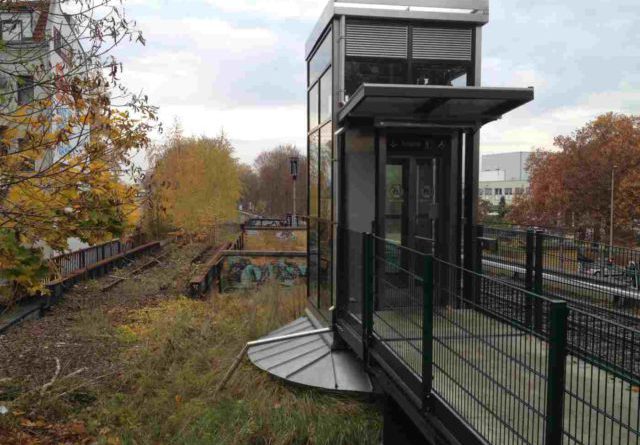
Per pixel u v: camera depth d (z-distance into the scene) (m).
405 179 7.84
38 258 5.27
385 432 5.75
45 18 6.02
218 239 39.28
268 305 11.96
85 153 6.09
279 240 40.44
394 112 7.11
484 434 3.44
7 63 5.91
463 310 3.84
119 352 10.89
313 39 9.11
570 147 48.19
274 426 6.17
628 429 2.36
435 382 4.27
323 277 8.61
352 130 7.60
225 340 10.38
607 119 46.81
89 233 6.19
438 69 7.86
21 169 5.90
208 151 40.25
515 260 7.04
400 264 5.10
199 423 6.55
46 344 11.61
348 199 7.61
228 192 42.12
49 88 5.93
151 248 31.59
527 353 3.10
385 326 5.52
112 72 6.07
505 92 6.25
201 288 19.22
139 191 6.84
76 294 17.77
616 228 42.78
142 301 17.23
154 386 8.28
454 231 7.68
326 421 6.13
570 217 46.88
